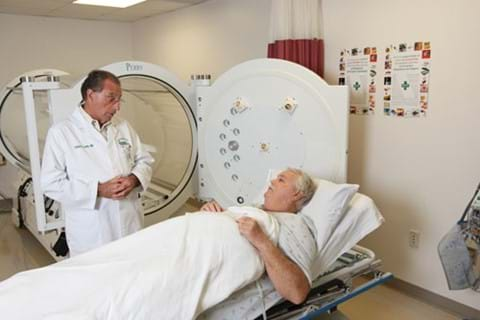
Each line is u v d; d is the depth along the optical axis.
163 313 1.34
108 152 2.14
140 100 3.34
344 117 2.23
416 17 2.51
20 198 3.99
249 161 2.62
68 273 1.32
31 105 2.26
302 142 2.38
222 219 1.58
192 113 2.96
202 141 2.80
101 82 2.02
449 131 2.46
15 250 3.73
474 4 2.25
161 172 3.31
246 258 1.54
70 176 2.07
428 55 2.49
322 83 2.27
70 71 5.39
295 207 1.84
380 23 2.70
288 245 1.63
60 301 1.24
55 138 2.04
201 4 4.39
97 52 5.56
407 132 2.67
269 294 1.64
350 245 1.87
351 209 1.85
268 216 1.68
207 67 4.46
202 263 1.45
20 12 4.81
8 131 3.73
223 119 2.67
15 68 5.00
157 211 3.01
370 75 2.81
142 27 5.51
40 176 2.12
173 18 4.86
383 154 2.83
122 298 1.29
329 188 1.83
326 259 1.79
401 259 2.84
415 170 2.67
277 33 2.94
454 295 2.59
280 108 2.42
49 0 4.12
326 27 3.01
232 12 4.00
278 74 2.40
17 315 1.19
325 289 1.78
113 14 5.05
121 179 2.11
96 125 2.13
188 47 4.70
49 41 5.19
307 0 2.90
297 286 1.54
